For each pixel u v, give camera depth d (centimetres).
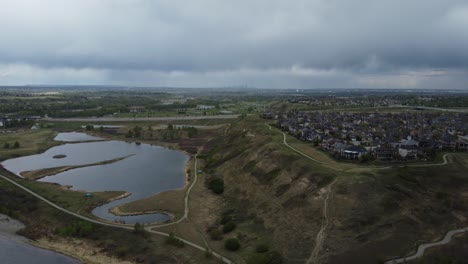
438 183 10394
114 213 11112
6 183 13475
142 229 9594
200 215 10869
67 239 9444
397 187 9931
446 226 8656
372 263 7394
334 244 8206
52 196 12338
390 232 8400
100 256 8644
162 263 8144
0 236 9681
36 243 9331
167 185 14175
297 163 12344
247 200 11625
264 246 8500
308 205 9956
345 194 9812
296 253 8125
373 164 12294
